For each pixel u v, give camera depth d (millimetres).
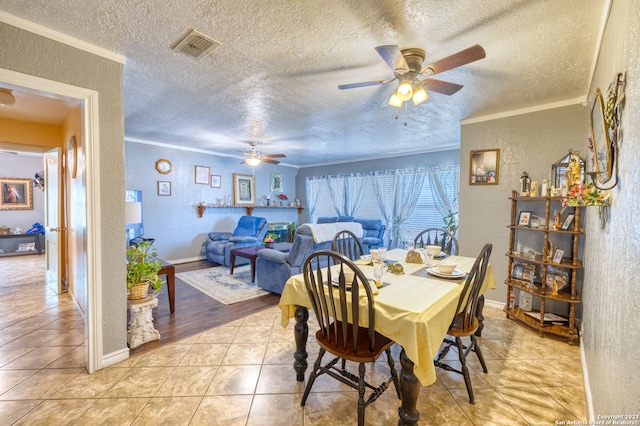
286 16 1697
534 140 3133
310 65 2305
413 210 6070
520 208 3250
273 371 2156
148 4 1600
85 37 1932
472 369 2201
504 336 2727
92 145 2049
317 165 7934
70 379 2029
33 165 7000
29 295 3803
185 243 5973
